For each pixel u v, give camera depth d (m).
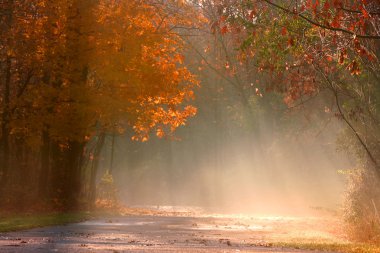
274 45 20.41
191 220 32.47
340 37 17.33
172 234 21.80
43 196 38.47
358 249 16.27
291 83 21.89
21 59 36.19
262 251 14.88
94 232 21.72
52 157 39.06
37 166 41.81
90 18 35.19
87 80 38.97
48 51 35.28
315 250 16.11
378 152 24.38
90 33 35.38
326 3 15.15
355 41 15.16
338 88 24.38
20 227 22.55
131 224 27.69
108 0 37.03
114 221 30.17
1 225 23.39
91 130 35.88
